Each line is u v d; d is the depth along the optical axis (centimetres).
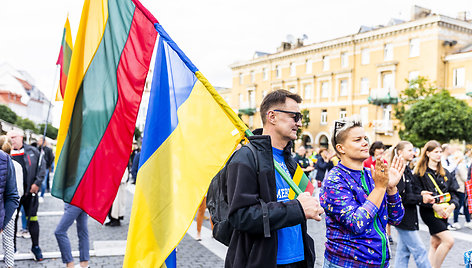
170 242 264
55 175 318
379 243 272
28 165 645
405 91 3111
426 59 3391
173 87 296
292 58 4622
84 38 327
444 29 3362
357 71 3928
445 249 488
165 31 309
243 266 230
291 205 223
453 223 996
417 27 3441
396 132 3578
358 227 261
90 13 328
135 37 321
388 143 3622
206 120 279
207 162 271
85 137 321
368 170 303
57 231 517
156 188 281
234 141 269
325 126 4228
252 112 5078
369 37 3800
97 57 325
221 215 243
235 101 5416
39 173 607
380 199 266
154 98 303
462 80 3262
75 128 321
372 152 671
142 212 279
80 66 325
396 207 296
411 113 2858
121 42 323
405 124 2928
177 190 273
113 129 319
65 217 518
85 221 540
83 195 316
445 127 2689
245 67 5269
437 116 2688
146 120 302
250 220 218
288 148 275
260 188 229
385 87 3531
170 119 291
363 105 3869
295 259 250
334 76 4134
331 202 275
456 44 3406
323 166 1291
